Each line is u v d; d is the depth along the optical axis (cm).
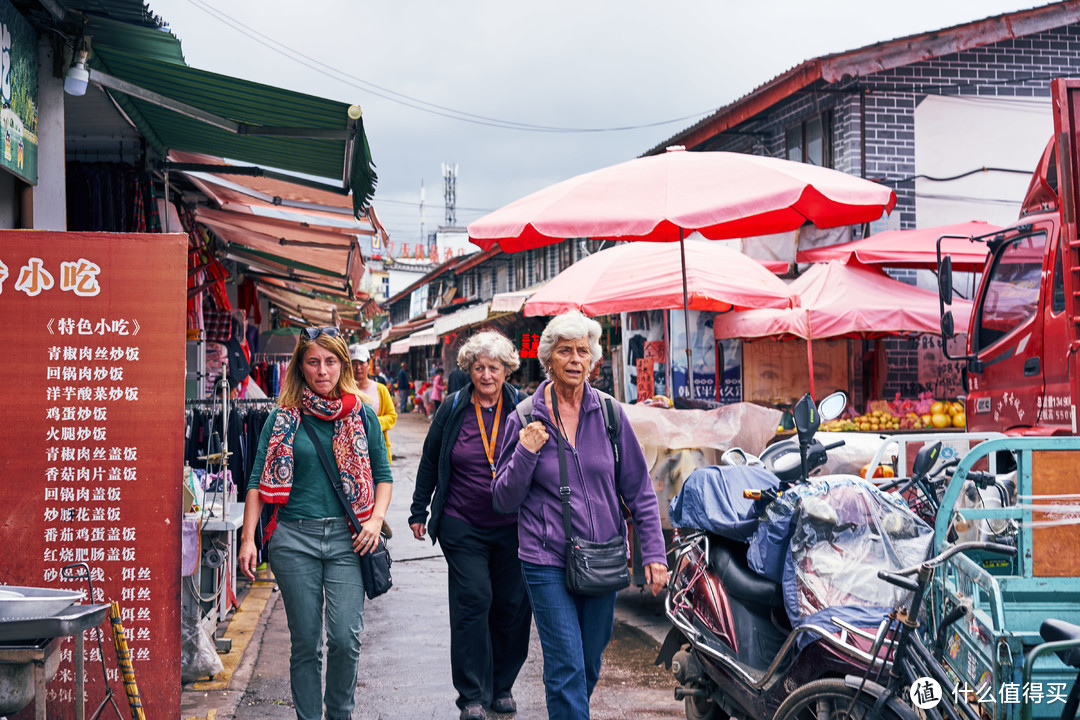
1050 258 630
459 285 3650
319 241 1069
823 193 545
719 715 429
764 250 1528
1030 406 648
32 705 364
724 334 1316
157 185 832
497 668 500
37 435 374
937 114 1339
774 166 574
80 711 294
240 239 1167
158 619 375
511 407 490
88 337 376
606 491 375
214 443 741
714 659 400
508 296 1748
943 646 307
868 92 1323
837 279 1183
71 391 375
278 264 1346
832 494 364
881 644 310
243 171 745
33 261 374
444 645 623
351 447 408
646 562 376
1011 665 282
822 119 1396
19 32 522
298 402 413
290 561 401
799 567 356
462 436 486
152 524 376
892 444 563
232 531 631
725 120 1526
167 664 375
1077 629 255
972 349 723
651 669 564
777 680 356
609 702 502
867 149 1320
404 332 4141
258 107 536
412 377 5009
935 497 411
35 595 305
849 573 349
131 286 378
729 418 666
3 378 373
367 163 564
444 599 758
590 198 575
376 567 408
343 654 404
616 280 976
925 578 295
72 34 539
